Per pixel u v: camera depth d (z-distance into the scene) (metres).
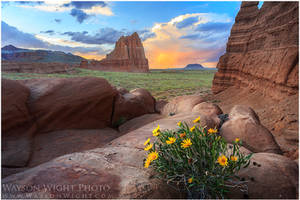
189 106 6.54
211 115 4.84
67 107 4.83
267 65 12.93
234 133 3.62
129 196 1.51
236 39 19.14
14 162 2.98
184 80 53.56
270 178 1.80
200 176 1.58
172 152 1.67
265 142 3.34
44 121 4.37
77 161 2.07
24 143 3.56
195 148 1.64
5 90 3.67
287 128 7.44
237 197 1.66
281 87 10.67
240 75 17.92
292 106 8.65
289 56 10.12
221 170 1.54
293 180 1.79
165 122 3.84
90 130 5.23
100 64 109.38
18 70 51.53
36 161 3.19
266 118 9.38
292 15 11.17
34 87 4.72
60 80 5.16
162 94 25.55
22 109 3.93
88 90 5.42
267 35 14.07
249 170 1.91
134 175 1.81
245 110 4.55
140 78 56.09
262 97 13.07
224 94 18.48
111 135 5.13
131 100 7.21
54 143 3.99
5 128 3.53
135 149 2.46
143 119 6.57
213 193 1.57
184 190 1.72
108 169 1.91
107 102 6.06
